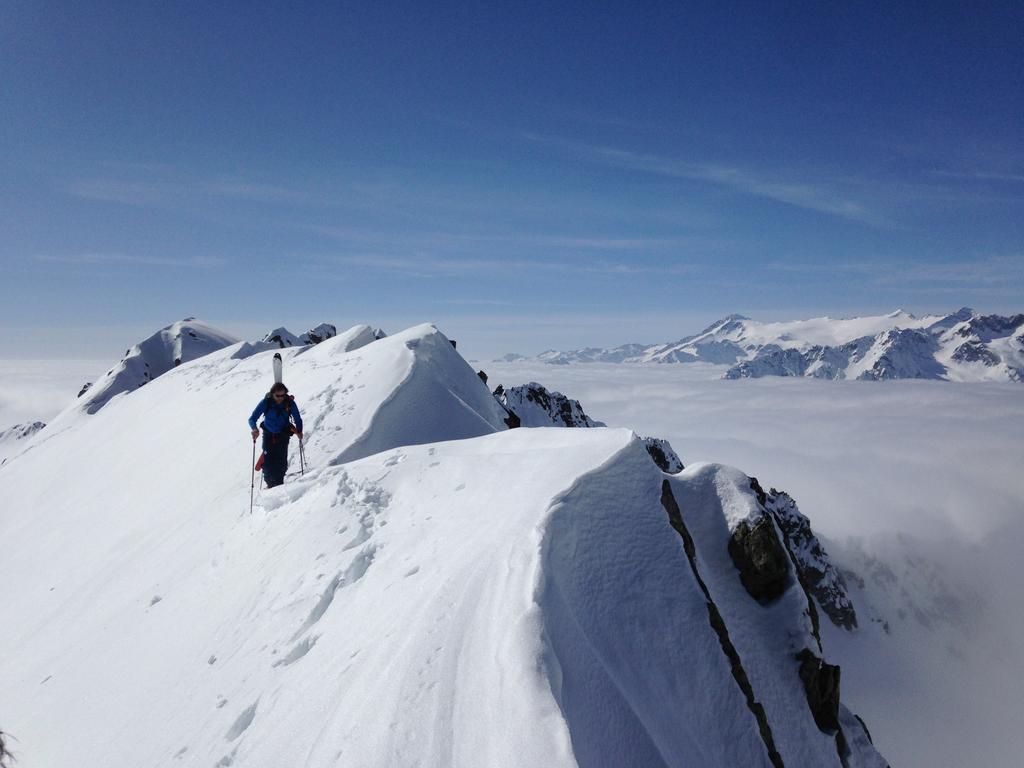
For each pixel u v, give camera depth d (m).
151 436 33.31
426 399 20.83
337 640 8.27
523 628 6.75
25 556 24.08
